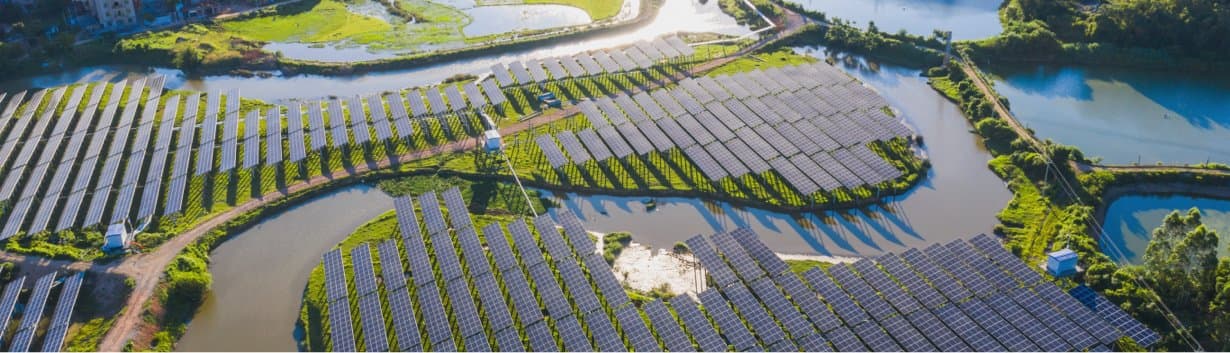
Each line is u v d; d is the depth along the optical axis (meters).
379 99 164.62
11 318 107.75
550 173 139.38
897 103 163.50
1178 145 145.38
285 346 104.94
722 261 111.69
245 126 154.62
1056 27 189.38
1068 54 180.62
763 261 111.75
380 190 137.50
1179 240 101.69
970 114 154.38
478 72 188.38
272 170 143.25
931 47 185.38
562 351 100.12
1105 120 155.50
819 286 106.19
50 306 111.00
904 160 139.25
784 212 127.81
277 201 134.12
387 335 104.00
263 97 181.00
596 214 129.62
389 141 151.25
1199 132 149.62
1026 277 104.56
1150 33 179.75
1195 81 170.50
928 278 105.62
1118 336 94.31
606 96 167.75
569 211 124.12
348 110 166.12
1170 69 175.62
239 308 112.12
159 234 124.69
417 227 122.19
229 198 135.50
